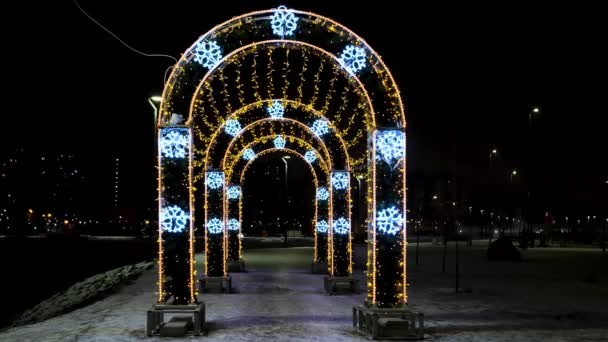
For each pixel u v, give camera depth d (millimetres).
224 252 16469
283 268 23672
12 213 66625
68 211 74375
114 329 10531
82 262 34688
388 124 10219
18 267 32031
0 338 9750
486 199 61688
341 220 16266
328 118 16484
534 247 44688
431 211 59406
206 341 9500
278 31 10086
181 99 10438
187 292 10219
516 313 12367
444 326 10820
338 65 10344
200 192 18922
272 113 16312
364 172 16516
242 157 21297
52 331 10383
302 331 10352
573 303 13852
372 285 10203
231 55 10320
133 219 76312
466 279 19406
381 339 9633
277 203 79250
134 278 20391
